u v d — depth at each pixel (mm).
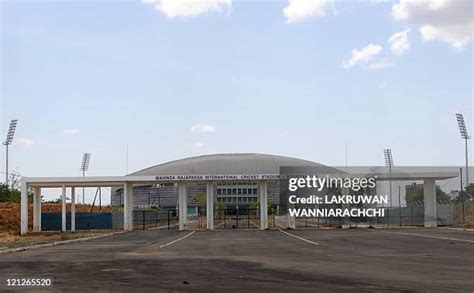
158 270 19203
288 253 26672
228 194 110688
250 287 14789
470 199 70938
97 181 59406
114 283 15758
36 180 58625
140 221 76625
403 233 45656
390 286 14836
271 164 87688
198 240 39344
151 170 85812
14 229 64188
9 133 81000
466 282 15609
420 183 72312
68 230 62875
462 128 69312
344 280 16125
